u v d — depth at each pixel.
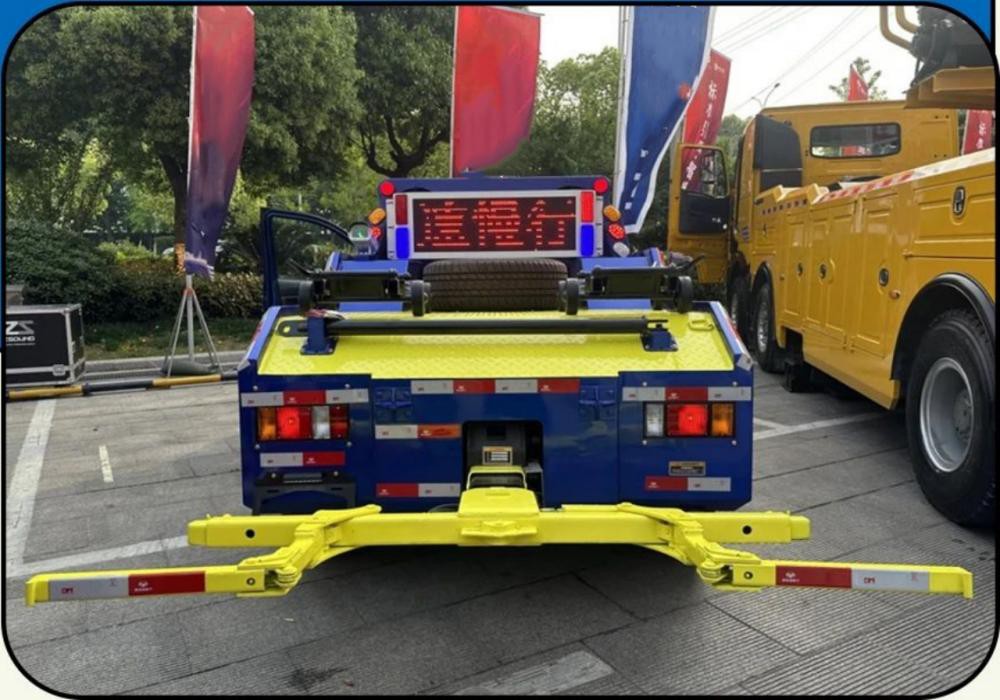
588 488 3.38
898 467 5.60
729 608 3.52
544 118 19.16
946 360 4.50
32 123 14.14
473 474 3.33
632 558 4.05
